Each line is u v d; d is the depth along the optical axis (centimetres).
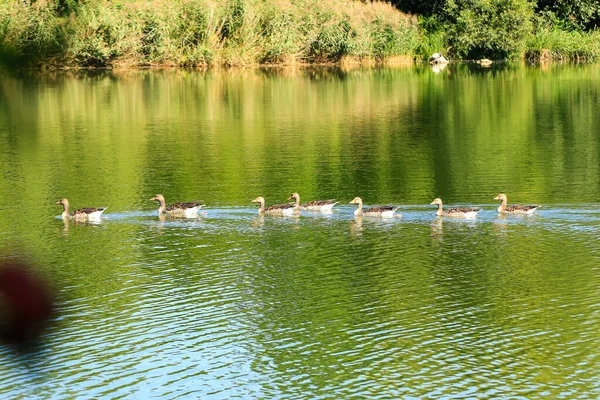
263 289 2075
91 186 3278
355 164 3691
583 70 7675
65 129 4600
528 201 2952
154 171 3559
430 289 2052
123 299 2002
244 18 7575
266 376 1570
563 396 1460
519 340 1722
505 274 2153
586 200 2952
